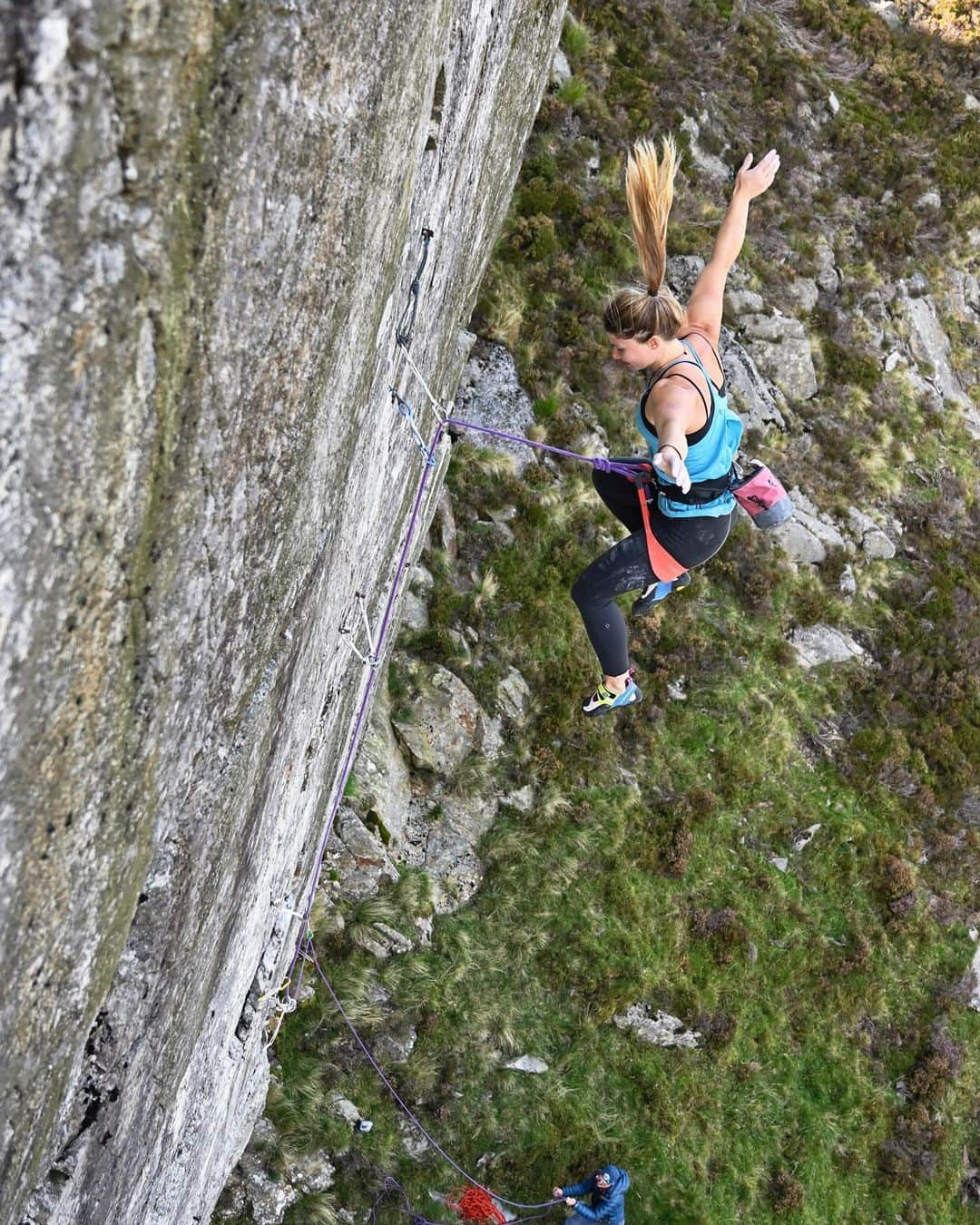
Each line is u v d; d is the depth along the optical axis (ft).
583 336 37.52
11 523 4.82
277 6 5.77
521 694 33.88
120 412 5.48
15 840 5.82
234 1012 16.24
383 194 9.18
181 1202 15.28
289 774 14.23
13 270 4.37
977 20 55.72
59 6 4.08
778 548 39.75
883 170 50.60
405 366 14.78
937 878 37.76
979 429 48.98
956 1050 35.35
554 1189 29.76
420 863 31.50
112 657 6.31
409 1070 29.50
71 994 7.43
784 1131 32.99
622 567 14.14
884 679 39.88
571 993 32.07
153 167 5.11
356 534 14.10
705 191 44.39
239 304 6.53
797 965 35.01
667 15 45.50
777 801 36.63
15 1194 7.66
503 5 16.80
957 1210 33.73
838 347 45.88
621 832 33.83
